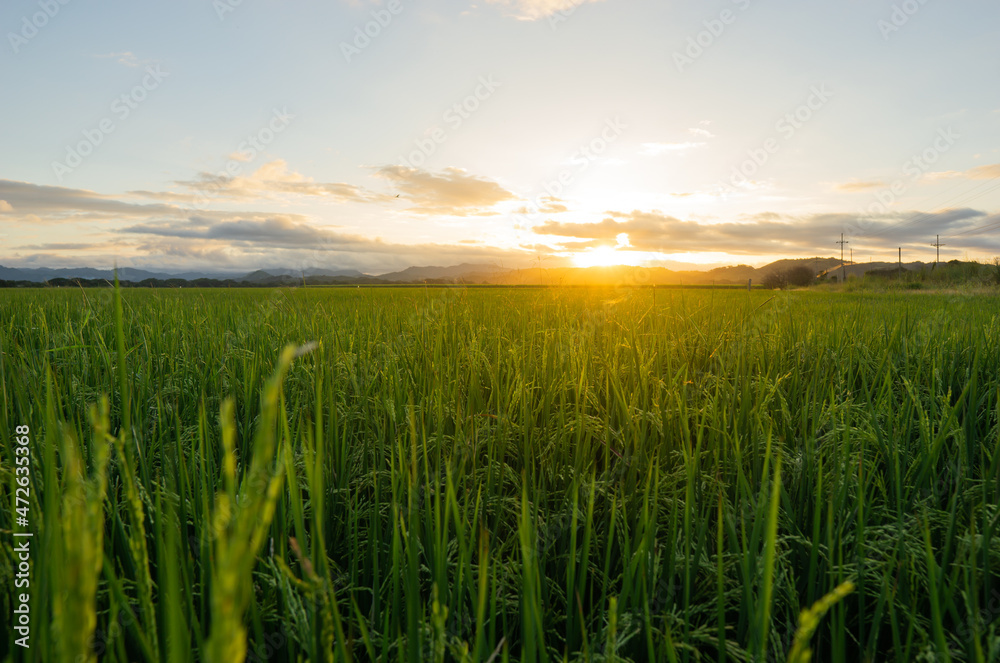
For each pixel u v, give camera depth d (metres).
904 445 2.91
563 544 2.26
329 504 2.37
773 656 1.66
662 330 5.41
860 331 5.78
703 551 2.04
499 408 3.25
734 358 4.23
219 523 0.66
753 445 2.82
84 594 0.67
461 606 1.77
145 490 2.04
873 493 2.46
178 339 5.32
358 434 3.32
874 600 1.96
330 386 3.18
